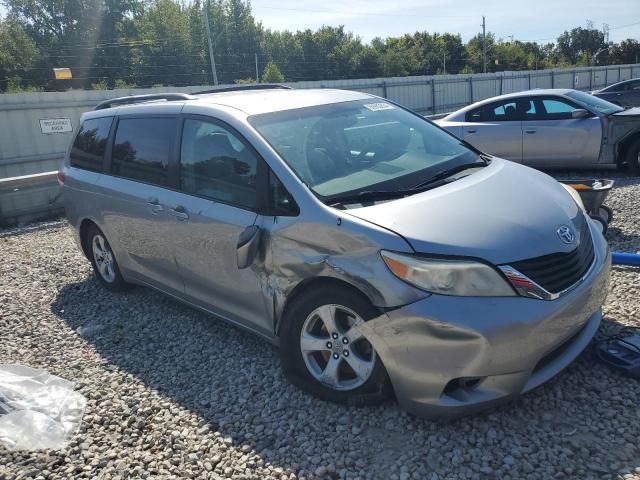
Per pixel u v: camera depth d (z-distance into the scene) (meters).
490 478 2.56
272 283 3.35
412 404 2.84
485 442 2.79
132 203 4.44
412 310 2.70
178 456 2.92
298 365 3.28
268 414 3.20
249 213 3.48
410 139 4.01
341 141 3.73
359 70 81.50
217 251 3.70
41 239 8.02
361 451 2.82
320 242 3.06
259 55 77.50
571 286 2.87
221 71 73.69
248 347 4.03
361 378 3.02
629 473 2.50
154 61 68.25
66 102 18.66
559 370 2.92
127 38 70.94
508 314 2.64
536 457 2.66
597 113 8.95
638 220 6.29
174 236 4.05
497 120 9.78
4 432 3.18
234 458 2.87
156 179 4.29
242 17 75.69
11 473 2.89
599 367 3.32
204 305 4.07
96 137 5.12
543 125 9.29
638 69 50.84
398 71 82.56
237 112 3.77
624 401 3.00
